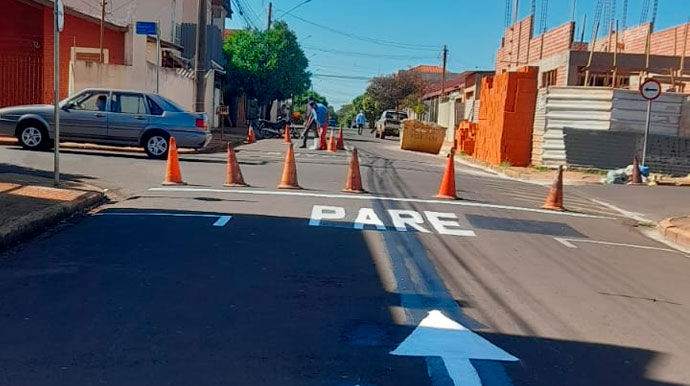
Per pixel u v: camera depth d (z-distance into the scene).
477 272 7.47
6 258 7.12
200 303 5.81
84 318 5.33
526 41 31.53
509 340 5.27
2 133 16.97
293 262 7.36
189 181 13.37
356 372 4.47
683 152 21.44
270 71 44.69
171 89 27.50
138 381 4.20
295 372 4.43
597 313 6.18
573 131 22.06
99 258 7.19
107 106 17.23
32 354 4.58
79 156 16.53
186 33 39.84
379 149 31.27
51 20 24.55
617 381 4.55
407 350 4.91
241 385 4.20
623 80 27.39
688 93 21.89
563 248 9.29
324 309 5.81
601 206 14.77
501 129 24.33
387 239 8.85
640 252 9.59
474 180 17.81
